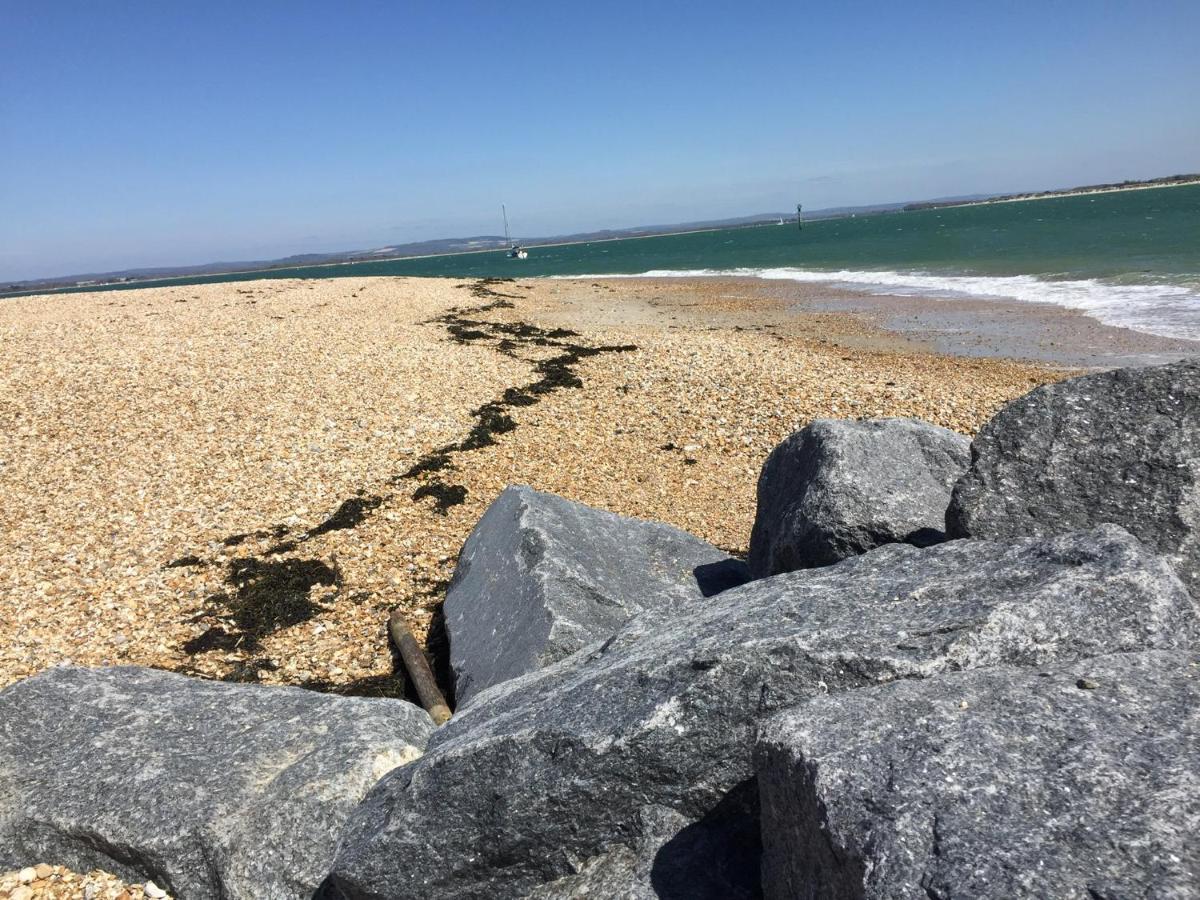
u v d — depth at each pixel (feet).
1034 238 194.29
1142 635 11.73
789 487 23.81
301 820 14.76
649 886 11.67
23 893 15.29
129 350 67.26
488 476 42.91
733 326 94.89
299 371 61.41
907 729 10.02
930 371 64.54
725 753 12.21
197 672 25.12
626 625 17.54
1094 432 16.07
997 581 13.08
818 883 9.45
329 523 36.09
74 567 31.91
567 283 165.17
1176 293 90.17
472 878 13.10
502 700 16.61
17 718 17.71
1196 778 8.46
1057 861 7.88
